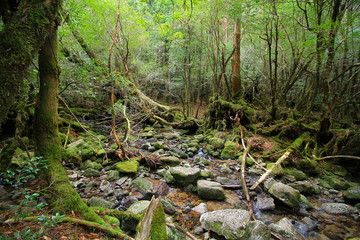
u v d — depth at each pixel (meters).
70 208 2.55
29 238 1.68
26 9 1.96
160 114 10.03
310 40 5.95
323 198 4.21
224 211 3.05
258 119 7.88
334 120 7.64
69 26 5.25
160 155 5.95
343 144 5.87
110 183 4.23
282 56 9.89
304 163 5.39
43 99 3.11
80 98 8.84
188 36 10.99
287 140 6.88
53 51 3.10
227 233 2.70
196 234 2.83
